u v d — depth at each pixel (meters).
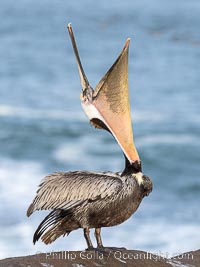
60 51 69.38
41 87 47.81
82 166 27.59
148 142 31.47
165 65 62.16
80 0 116.75
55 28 86.50
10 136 31.89
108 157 28.91
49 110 38.66
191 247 16.81
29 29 84.62
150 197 21.23
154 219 18.52
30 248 16.53
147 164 28.17
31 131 32.75
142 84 51.16
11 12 99.75
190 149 29.94
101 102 7.69
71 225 7.48
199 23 88.19
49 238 7.53
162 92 47.19
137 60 65.50
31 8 104.56
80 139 31.55
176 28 84.69
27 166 25.98
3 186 21.95
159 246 16.72
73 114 37.44
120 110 7.66
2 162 26.61
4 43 74.06
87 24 89.81
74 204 7.33
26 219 18.17
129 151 7.60
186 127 34.41
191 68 60.09
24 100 42.12
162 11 102.56
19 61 61.28
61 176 7.43
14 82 49.97
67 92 45.78
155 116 37.47
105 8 106.75
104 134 32.09
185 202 21.02
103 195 7.34
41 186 7.43
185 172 26.56
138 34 82.50
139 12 100.69
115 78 7.62
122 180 7.49
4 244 16.75
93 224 7.49
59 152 29.16
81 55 68.00
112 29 86.31
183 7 110.12
